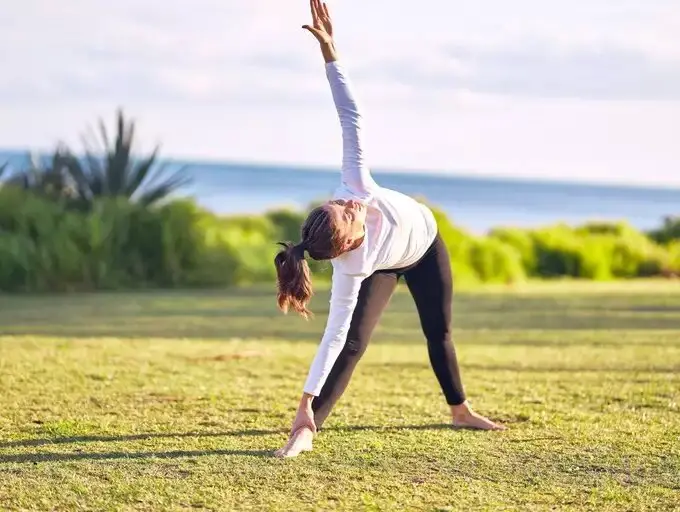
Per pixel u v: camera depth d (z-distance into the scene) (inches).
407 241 158.9
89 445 161.3
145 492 134.7
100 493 134.2
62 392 209.3
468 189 2994.6
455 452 159.0
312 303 459.2
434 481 141.9
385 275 166.1
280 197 2444.6
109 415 186.2
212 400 203.0
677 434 174.7
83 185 638.5
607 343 318.3
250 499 132.3
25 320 368.5
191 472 144.6
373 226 152.6
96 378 228.1
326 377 159.0
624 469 149.8
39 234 529.3
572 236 740.0
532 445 164.9
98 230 534.6
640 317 408.8
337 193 155.2
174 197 609.3
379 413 191.6
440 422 183.6
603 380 237.6
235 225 684.1
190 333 334.3
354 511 127.9
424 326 176.6
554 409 198.7
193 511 127.5
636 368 259.3
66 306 428.8
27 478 140.9
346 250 146.6
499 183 3580.2
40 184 631.2
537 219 2228.1
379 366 258.4
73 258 520.1
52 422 179.0
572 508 130.3
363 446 161.9
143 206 574.9
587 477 145.3
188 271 564.7
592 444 166.1
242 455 154.9
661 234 828.6
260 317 393.1
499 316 411.2
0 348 278.7
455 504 131.3
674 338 333.7
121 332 333.1
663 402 207.3
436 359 177.6
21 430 172.2
